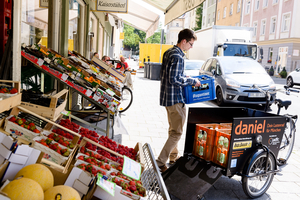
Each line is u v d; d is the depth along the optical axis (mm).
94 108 7422
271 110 10469
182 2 6566
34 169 1645
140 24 18250
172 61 4055
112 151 2805
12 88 2682
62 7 6395
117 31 35375
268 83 10555
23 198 1397
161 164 4301
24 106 2891
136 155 3158
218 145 3752
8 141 1765
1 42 3955
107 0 9797
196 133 4059
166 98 4195
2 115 2471
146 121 7742
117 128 4949
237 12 42812
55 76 4750
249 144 3658
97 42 14641
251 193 3787
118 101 4875
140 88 15797
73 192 1591
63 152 2291
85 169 2162
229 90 10461
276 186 4289
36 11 5836
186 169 3904
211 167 3756
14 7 3277
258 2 38656
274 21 35188
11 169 1744
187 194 3594
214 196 3836
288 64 31984
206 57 16984
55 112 2965
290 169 4980
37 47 4719
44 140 2332
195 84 4125
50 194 1542
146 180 2734
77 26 9695
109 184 1914
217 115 4285
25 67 4977
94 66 6371
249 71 11180
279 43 33938
